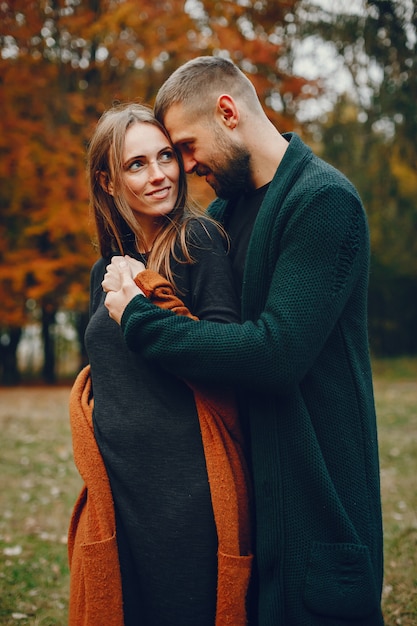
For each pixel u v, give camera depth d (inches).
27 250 467.8
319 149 454.3
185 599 62.1
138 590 64.4
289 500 61.6
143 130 66.6
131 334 61.6
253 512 65.0
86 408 69.6
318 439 62.9
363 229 62.7
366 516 62.8
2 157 419.5
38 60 407.8
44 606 115.9
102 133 67.8
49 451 239.0
